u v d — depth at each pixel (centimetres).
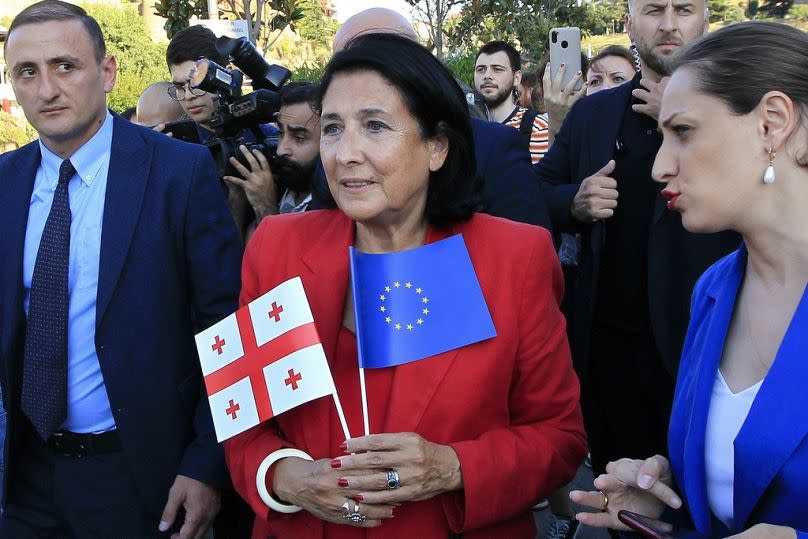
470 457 177
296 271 198
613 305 300
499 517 181
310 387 178
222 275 254
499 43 671
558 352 195
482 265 189
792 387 140
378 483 168
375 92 175
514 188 295
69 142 244
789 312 149
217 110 347
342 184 180
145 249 245
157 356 246
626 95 309
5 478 248
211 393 192
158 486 247
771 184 146
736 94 144
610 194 289
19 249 246
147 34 2088
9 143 1430
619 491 176
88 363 242
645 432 302
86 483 245
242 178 340
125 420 241
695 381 164
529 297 190
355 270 189
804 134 143
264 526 204
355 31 296
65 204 243
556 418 196
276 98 334
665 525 169
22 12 244
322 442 187
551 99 449
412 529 184
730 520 157
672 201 157
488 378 183
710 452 159
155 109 455
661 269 274
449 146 188
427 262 187
